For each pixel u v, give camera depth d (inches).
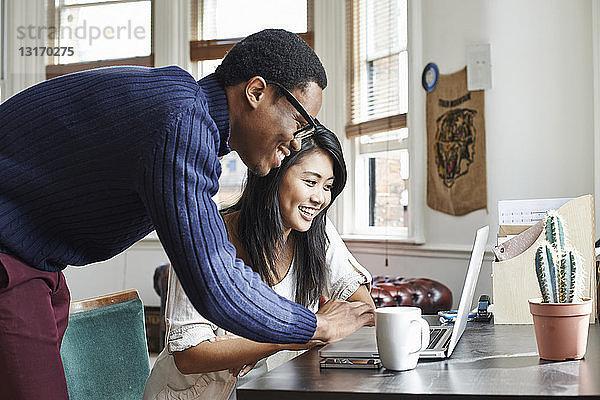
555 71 155.6
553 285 56.5
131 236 59.0
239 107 54.7
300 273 72.4
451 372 53.7
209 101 54.1
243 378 72.2
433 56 178.9
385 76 192.4
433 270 177.5
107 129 52.1
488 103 167.3
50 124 54.3
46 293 57.2
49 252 57.0
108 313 69.2
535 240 74.2
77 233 57.5
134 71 55.1
